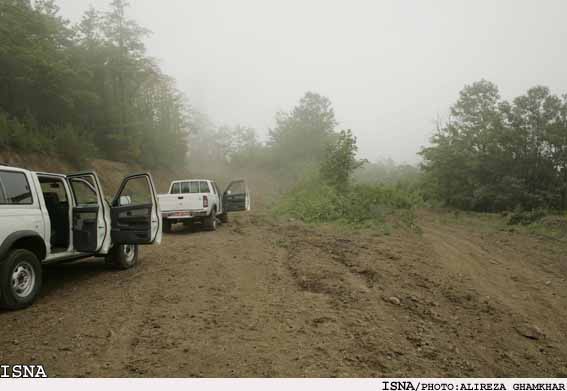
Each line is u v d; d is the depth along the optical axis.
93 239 6.52
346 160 20.45
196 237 12.02
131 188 26.45
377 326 4.82
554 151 21.97
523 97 22.73
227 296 5.81
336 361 3.88
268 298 5.74
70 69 23.69
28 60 21.05
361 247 9.71
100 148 29.53
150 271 7.38
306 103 59.53
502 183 22.58
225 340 4.27
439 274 7.52
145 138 34.97
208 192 14.09
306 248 9.55
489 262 8.96
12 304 5.03
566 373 3.99
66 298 5.68
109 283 6.52
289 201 20.48
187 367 3.66
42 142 20.69
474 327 5.04
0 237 4.88
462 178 25.27
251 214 19.95
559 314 5.69
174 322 4.76
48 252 5.75
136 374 3.52
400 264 8.06
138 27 32.44
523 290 6.80
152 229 7.10
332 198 16.95
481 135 24.91
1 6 21.23
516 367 4.07
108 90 31.97
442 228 15.48
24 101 23.12
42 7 27.08
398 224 14.07
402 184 27.00
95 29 31.61
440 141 27.11
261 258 8.47
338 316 5.09
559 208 20.80
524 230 14.89
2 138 18.14
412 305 5.66
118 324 4.67
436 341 4.52
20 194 5.36
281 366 3.73
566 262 9.11
